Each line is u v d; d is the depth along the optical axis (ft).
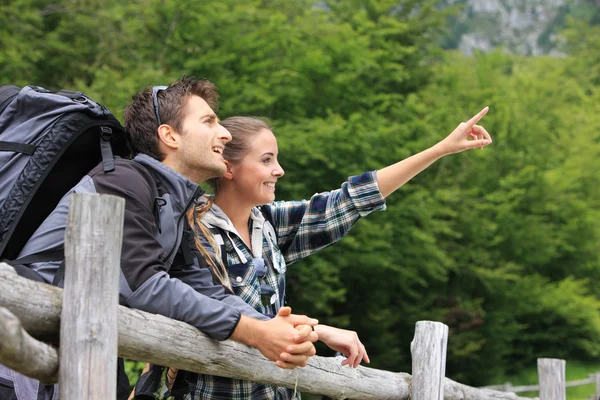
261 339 6.82
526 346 67.31
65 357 5.42
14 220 6.70
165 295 6.58
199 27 46.65
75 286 5.47
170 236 7.09
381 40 54.19
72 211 5.53
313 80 50.70
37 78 46.73
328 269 46.70
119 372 6.96
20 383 6.56
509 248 62.23
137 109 7.78
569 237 65.41
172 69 45.57
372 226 48.80
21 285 5.38
